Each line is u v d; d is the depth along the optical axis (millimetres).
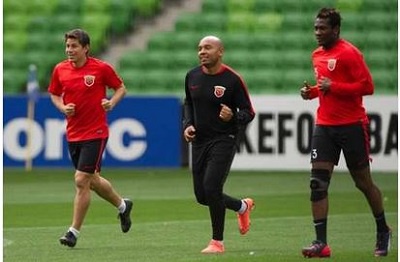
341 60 24344
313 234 29875
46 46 63094
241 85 26016
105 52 62688
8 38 63469
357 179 25188
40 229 31406
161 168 54062
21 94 58594
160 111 54062
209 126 26047
